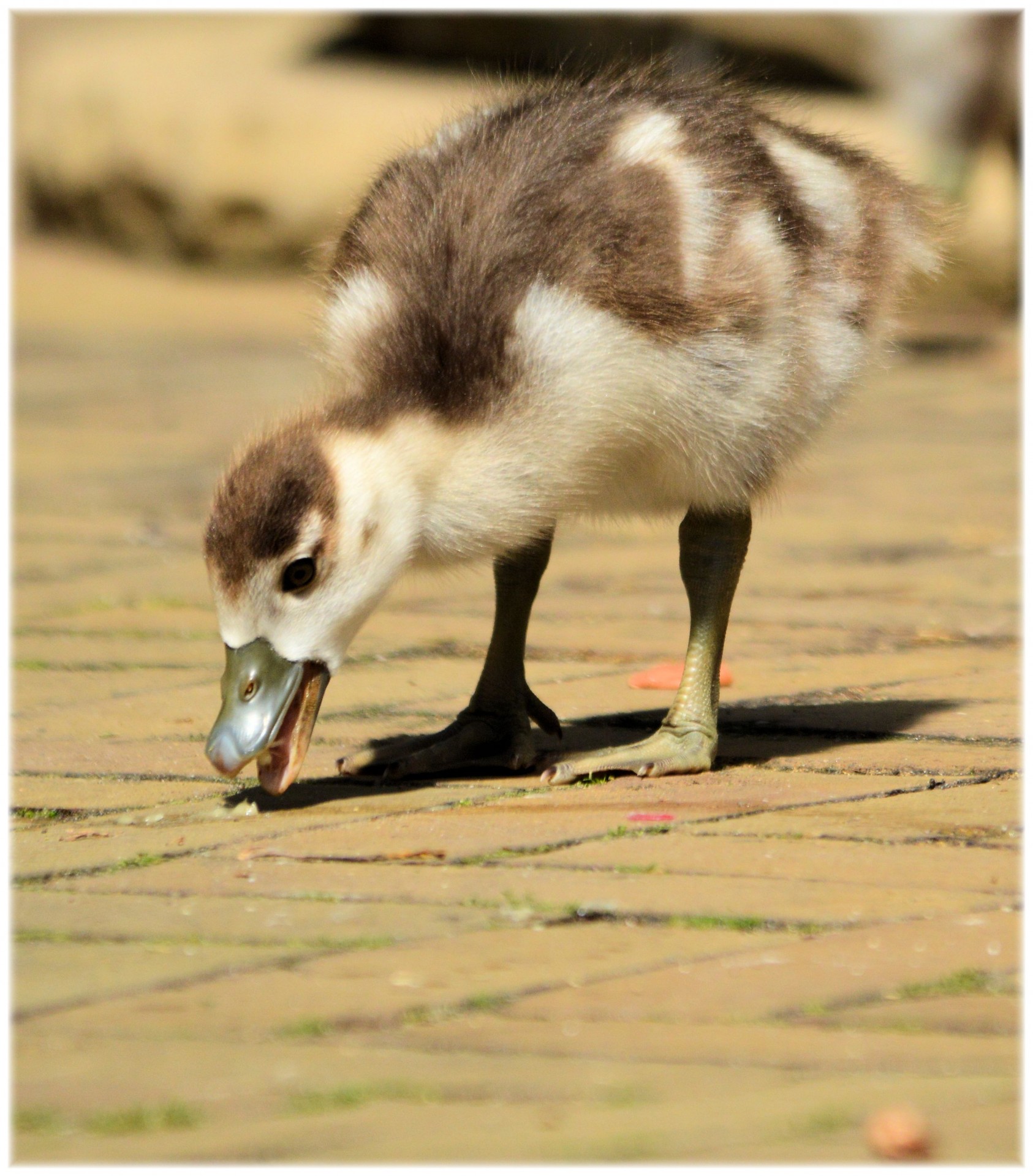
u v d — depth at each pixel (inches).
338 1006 199.2
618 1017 195.9
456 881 247.8
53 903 239.6
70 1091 177.9
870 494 665.0
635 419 302.2
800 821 279.0
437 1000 200.8
